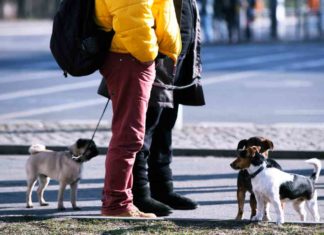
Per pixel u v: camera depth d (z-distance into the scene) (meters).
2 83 29.38
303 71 33.09
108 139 17.56
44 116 21.91
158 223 10.06
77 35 10.08
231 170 15.15
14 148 16.78
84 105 24.03
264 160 10.24
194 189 13.54
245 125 19.75
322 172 14.88
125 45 10.01
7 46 46.12
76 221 10.21
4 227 9.95
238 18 48.03
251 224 9.97
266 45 46.25
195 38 11.37
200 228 9.82
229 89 27.70
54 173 11.89
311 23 55.91
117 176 10.45
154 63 10.42
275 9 50.03
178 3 11.00
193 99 11.62
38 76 31.42
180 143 17.12
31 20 83.62
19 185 13.73
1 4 86.44
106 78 10.45
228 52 42.12
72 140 17.44
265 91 27.17
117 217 10.30
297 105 24.03
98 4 10.09
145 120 10.88
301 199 10.53
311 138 17.81
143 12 9.88
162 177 11.84
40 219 10.34
